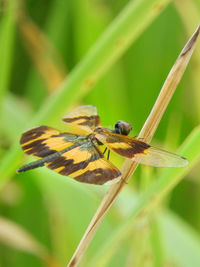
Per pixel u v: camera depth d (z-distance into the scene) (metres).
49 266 0.54
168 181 0.45
